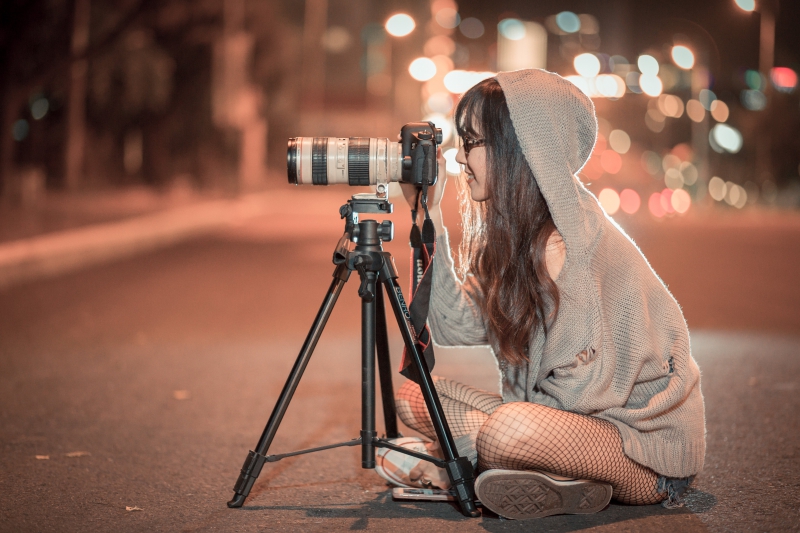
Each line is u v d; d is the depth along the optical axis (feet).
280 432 13.03
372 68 181.06
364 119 174.81
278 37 127.65
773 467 10.95
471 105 8.58
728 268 39.81
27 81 65.62
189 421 13.69
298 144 8.68
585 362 8.43
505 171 8.48
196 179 115.55
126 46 89.15
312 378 17.06
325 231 64.34
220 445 12.28
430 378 8.88
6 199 67.92
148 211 74.64
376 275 9.07
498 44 175.83
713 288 32.19
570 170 8.32
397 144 8.75
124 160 113.19
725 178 132.77
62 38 69.00
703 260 43.73
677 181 114.01
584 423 8.49
